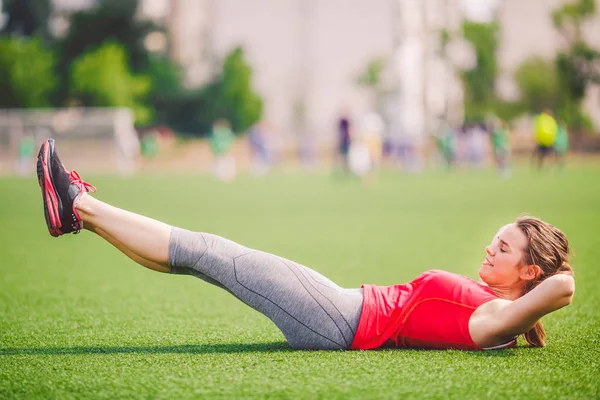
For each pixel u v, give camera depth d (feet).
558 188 84.23
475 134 158.61
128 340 16.24
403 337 14.62
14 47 187.32
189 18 246.47
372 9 242.17
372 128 117.50
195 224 49.08
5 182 106.73
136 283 25.53
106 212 14.40
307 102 240.73
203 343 15.87
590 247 33.78
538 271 14.60
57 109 192.54
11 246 37.40
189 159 185.37
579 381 12.63
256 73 241.14
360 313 14.55
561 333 16.72
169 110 215.92
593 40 214.28
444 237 40.42
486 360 13.89
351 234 42.65
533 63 213.46
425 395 11.84
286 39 243.60
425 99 246.06
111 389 12.27
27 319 18.93
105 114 150.61
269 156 162.71
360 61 242.37
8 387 12.43
